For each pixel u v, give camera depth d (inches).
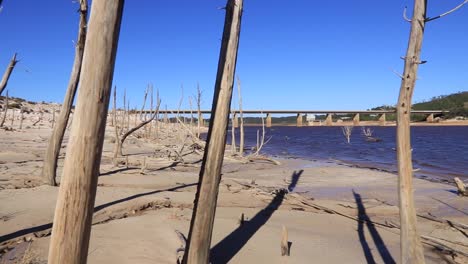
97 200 379.6
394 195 538.6
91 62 106.7
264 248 268.8
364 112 4389.8
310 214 391.9
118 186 485.7
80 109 107.0
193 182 556.4
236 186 531.2
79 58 416.8
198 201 189.5
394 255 273.6
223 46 187.3
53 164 431.8
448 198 523.8
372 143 2020.2
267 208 412.5
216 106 188.1
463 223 385.7
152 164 752.3
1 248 233.6
